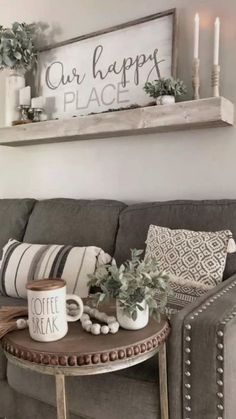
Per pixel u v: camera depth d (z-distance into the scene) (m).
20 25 2.35
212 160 1.87
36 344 0.95
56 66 2.36
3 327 1.03
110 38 2.13
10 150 2.66
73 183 2.37
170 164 2.00
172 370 1.07
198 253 1.50
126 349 0.94
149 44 1.98
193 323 1.03
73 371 0.90
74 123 2.06
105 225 1.90
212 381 1.01
